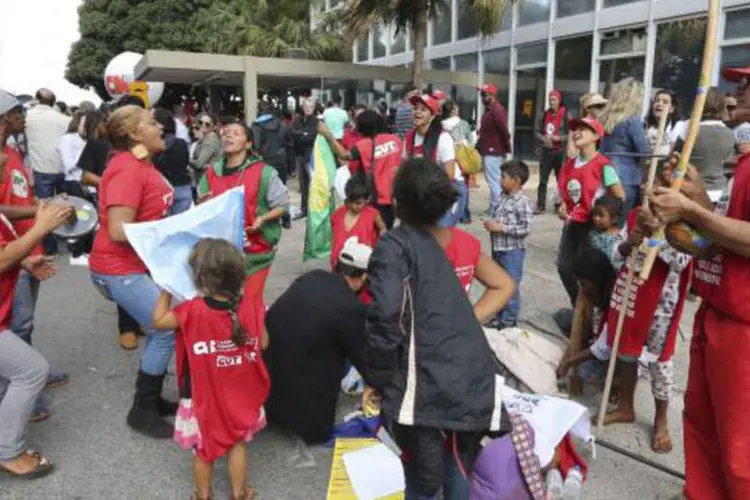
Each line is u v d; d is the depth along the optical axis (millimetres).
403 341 2154
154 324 2922
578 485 2514
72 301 6098
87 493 3062
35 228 2926
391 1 13453
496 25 13664
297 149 10055
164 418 3758
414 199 2211
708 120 4641
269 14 22578
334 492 2578
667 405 3373
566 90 14312
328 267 7141
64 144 7570
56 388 4219
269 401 3418
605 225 4031
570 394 3971
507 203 4773
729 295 2293
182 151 6766
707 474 2576
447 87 17641
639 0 12070
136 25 29000
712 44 2371
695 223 2229
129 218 3393
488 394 2186
